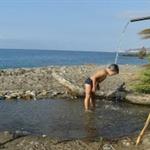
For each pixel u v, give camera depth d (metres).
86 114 13.73
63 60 89.00
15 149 9.30
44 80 22.08
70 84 17.92
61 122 12.41
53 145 9.68
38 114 13.70
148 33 10.81
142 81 15.34
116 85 18.41
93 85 14.20
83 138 10.42
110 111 14.36
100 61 83.50
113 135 10.83
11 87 19.75
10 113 13.83
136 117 13.41
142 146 9.68
